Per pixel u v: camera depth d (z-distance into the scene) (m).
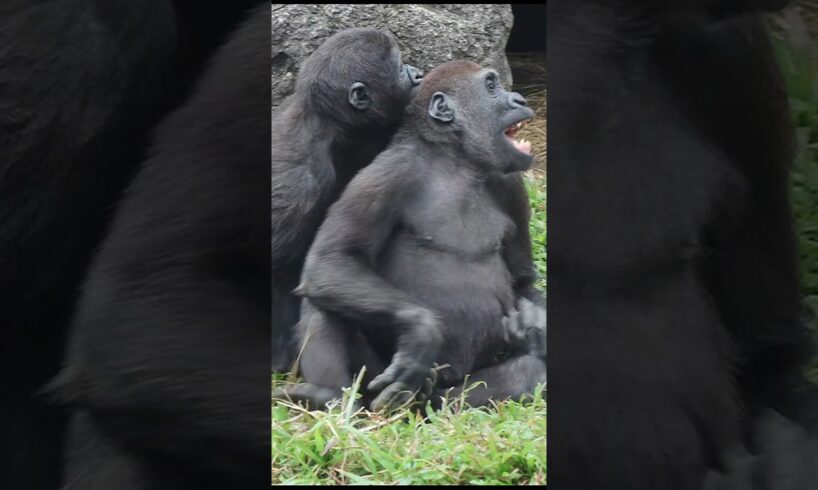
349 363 7.87
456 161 8.06
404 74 8.25
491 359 8.06
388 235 7.98
